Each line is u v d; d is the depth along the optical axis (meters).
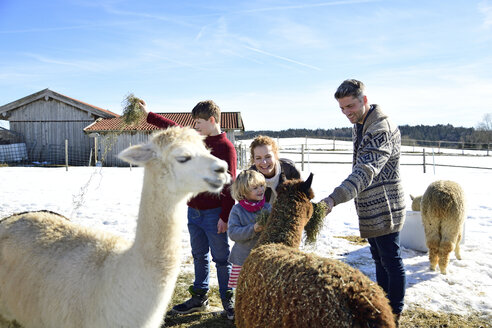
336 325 1.85
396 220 3.21
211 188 2.25
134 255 2.29
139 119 4.43
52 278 2.48
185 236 6.39
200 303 3.84
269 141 3.57
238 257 3.50
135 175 16.14
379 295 1.93
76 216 7.74
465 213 5.10
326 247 5.99
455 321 3.66
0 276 2.72
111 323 2.24
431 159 26.45
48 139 23.97
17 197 9.77
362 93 3.15
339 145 42.34
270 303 2.12
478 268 5.08
